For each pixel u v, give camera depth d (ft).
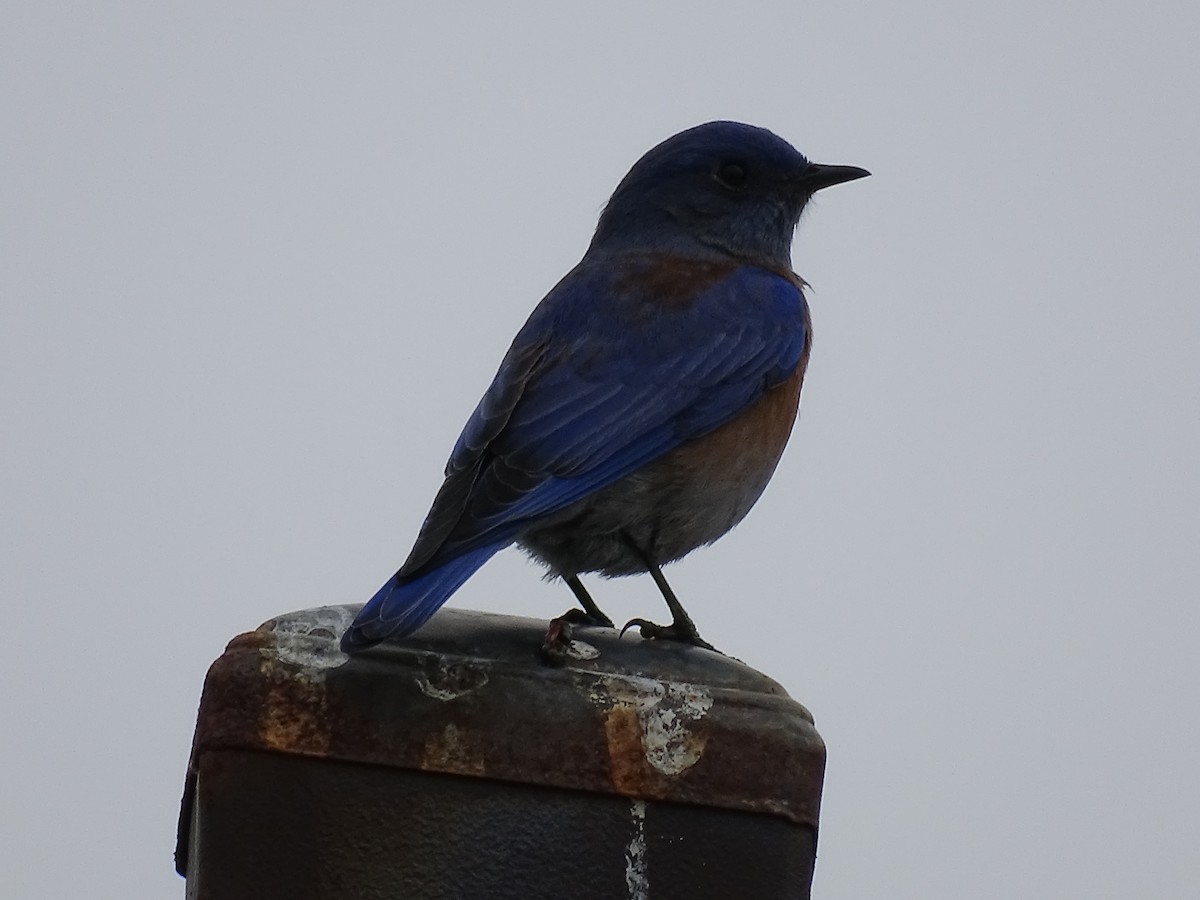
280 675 27.89
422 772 27.84
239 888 27.12
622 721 28.43
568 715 28.37
